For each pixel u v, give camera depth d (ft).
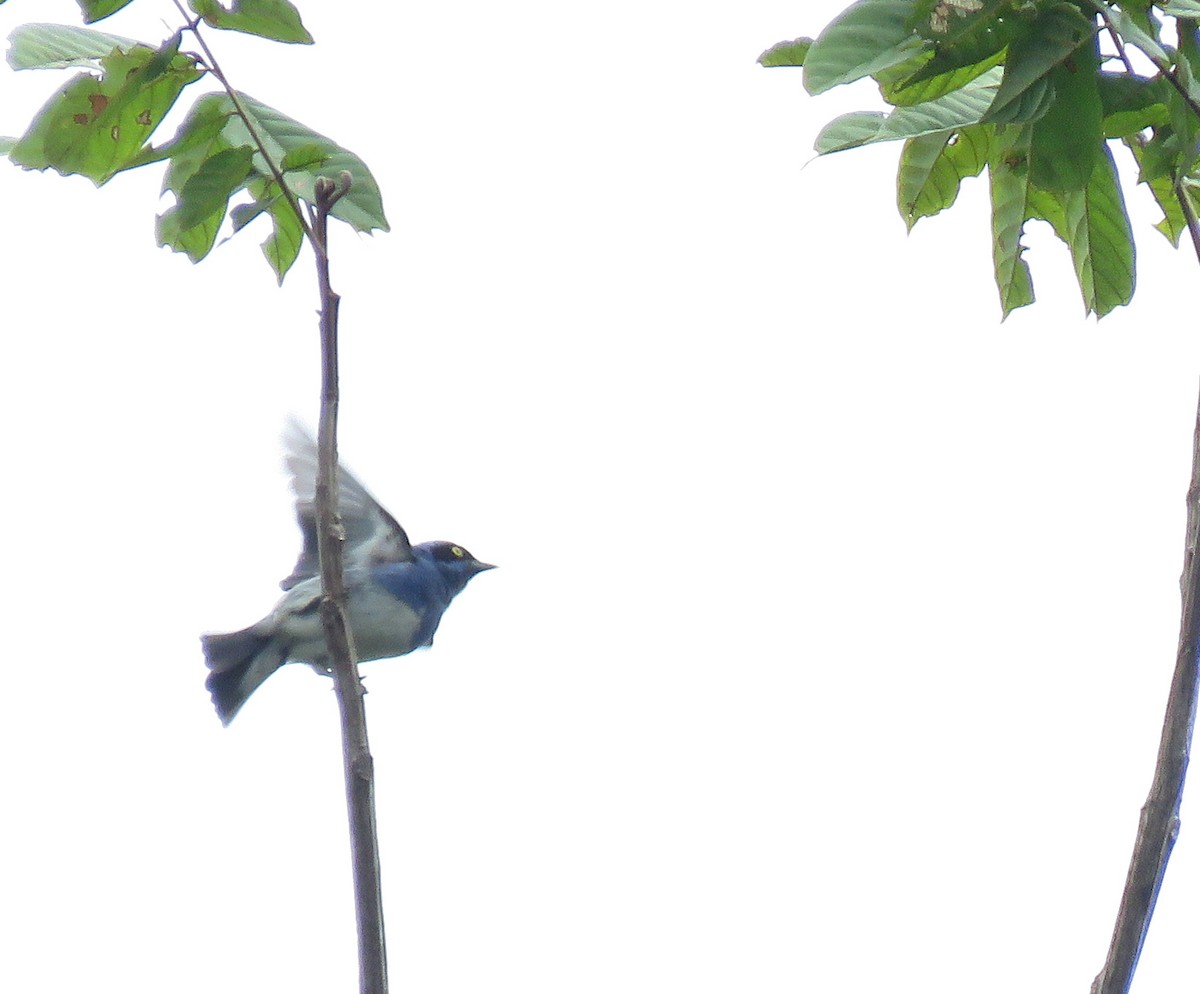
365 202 25.98
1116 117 22.72
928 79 23.30
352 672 22.30
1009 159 26.35
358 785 21.84
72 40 26.68
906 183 27.68
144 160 25.77
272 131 26.23
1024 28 21.53
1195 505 20.97
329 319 23.16
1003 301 27.22
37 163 26.14
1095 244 25.45
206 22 25.55
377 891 21.58
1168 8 21.88
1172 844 19.76
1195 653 20.25
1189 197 26.61
